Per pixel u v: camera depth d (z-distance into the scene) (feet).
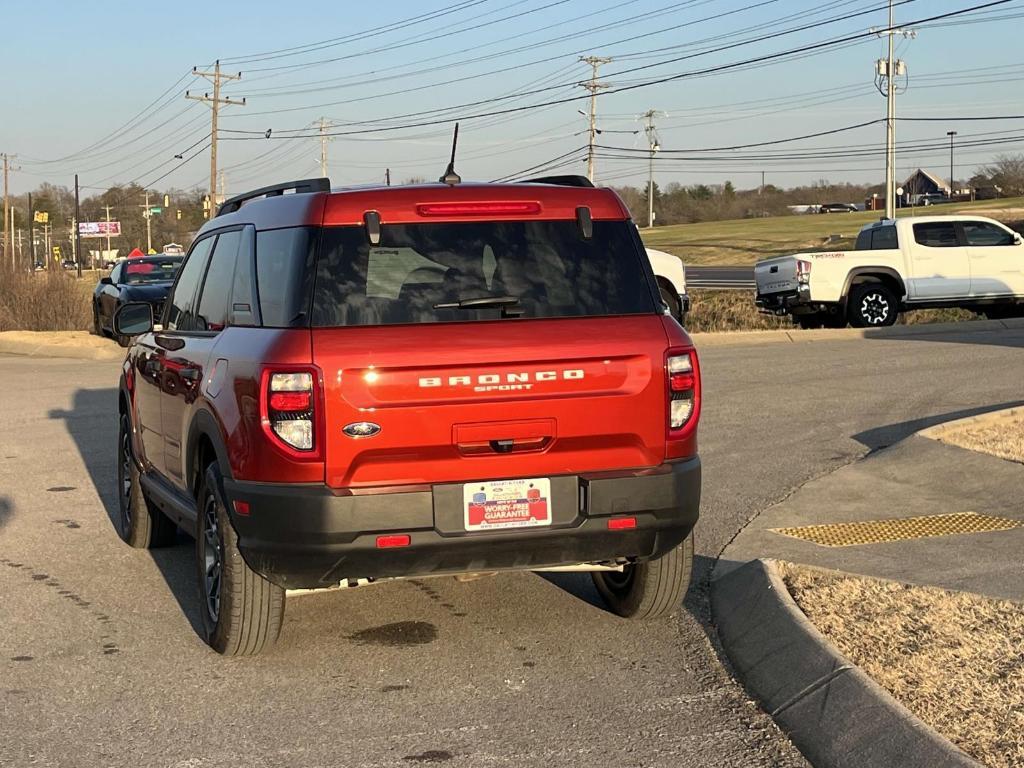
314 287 17.44
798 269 76.89
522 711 16.74
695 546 25.14
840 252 77.15
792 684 16.71
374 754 15.29
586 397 17.74
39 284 95.45
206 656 19.29
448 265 17.93
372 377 17.01
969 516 26.25
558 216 18.69
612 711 16.67
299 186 19.67
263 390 17.10
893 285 78.13
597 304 18.29
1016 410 38.34
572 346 17.70
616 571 20.90
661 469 18.16
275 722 16.43
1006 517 26.03
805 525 26.11
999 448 32.60
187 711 16.88
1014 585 20.43
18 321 93.97
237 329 19.12
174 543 27.04
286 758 15.20
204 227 23.72
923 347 62.69
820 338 71.82
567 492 17.80
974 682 15.85
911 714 14.56
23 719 16.61
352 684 17.92
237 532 17.88
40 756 15.31
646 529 18.08
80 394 54.29
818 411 42.80
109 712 16.87
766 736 15.69
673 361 18.28
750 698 17.08
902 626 18.26
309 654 19.33
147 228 430.61
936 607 19.19
